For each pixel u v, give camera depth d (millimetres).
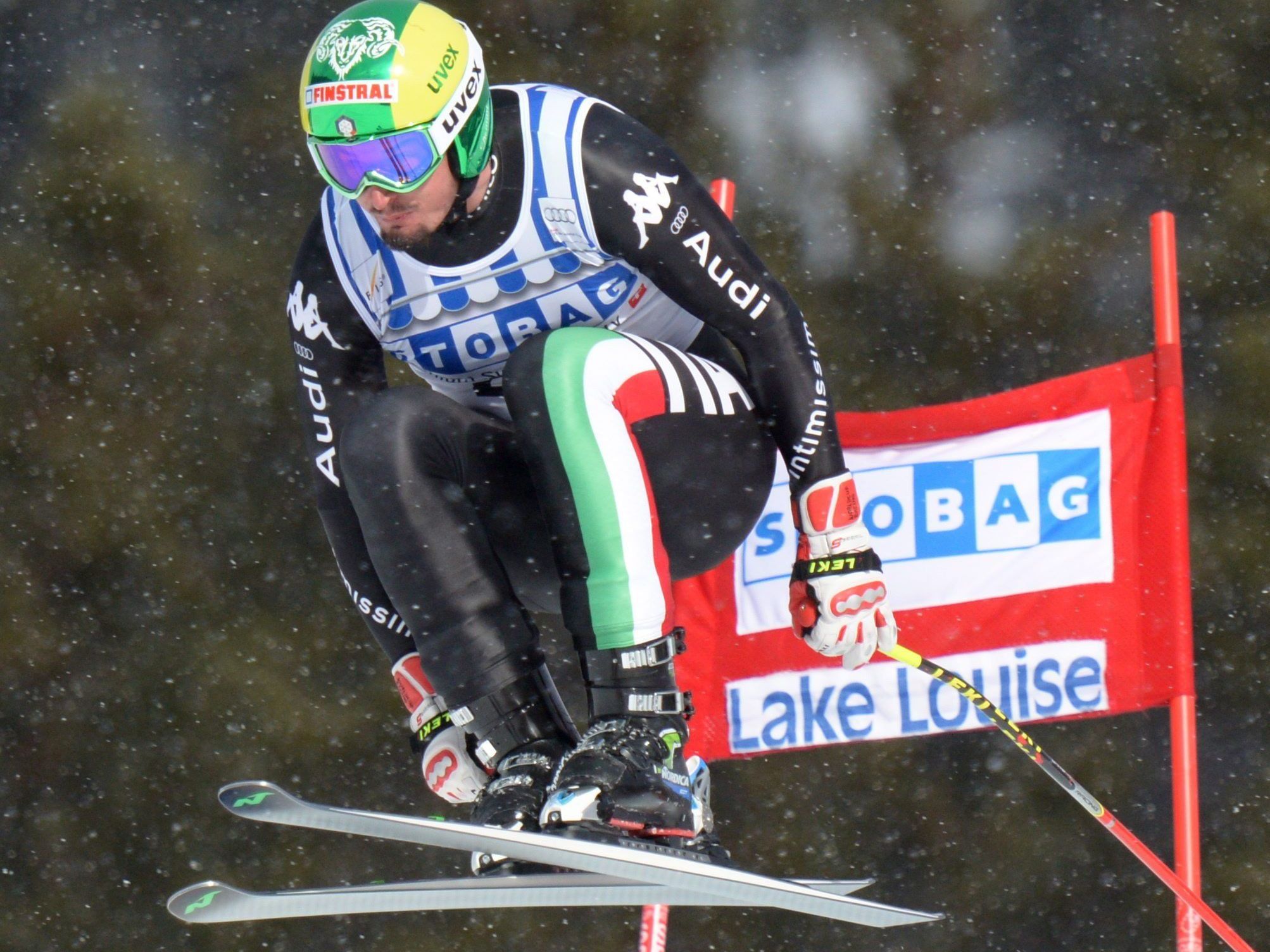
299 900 8383
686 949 32969
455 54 8453
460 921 32906
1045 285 38625
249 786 7328
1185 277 38500
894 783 33500
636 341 8711
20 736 34250
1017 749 33531
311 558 35594
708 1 40125
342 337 9602
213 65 39812
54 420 36188
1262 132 40250
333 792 33938
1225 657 34719
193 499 35906
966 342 38000
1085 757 33906
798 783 33438
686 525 9031
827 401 9438
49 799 33875
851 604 9375
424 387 8844
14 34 39656
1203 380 36906
